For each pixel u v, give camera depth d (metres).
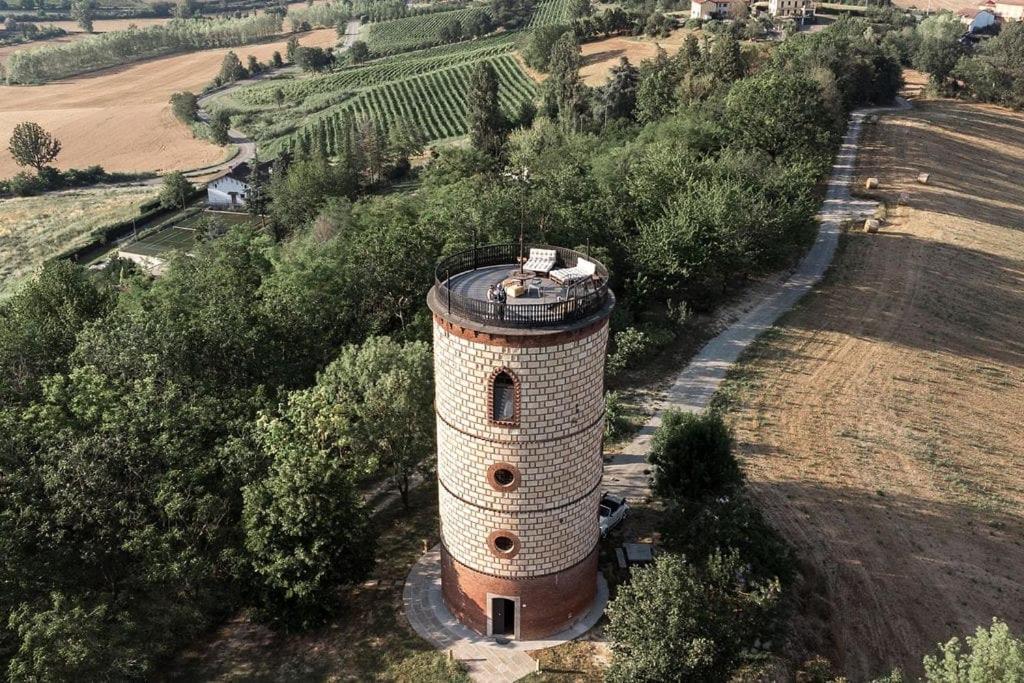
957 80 170.88
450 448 35.06
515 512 34.44
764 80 110.94
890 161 125.06
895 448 57.47
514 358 31.44
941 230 99.00
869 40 164.88
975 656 29.88
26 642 30.58
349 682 35.59
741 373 66.75
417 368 46.97
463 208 75.00
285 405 46.44
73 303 66.38
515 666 35.75
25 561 34.53
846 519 48.78
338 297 63.12
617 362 65.50
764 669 37.03
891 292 83.06
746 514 39.09
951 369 70.25
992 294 85.69
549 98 159.12
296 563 36.31
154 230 137.38
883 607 42.38
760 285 85.12
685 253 75.12
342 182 141.62
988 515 50.88
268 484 37.62
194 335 52.31
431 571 42.47
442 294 33.25
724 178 88.56
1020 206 115.94
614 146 114.75
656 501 48.34
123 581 36.53
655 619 32.69
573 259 37.34
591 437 34.81
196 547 38.03
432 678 35.28
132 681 34.47
